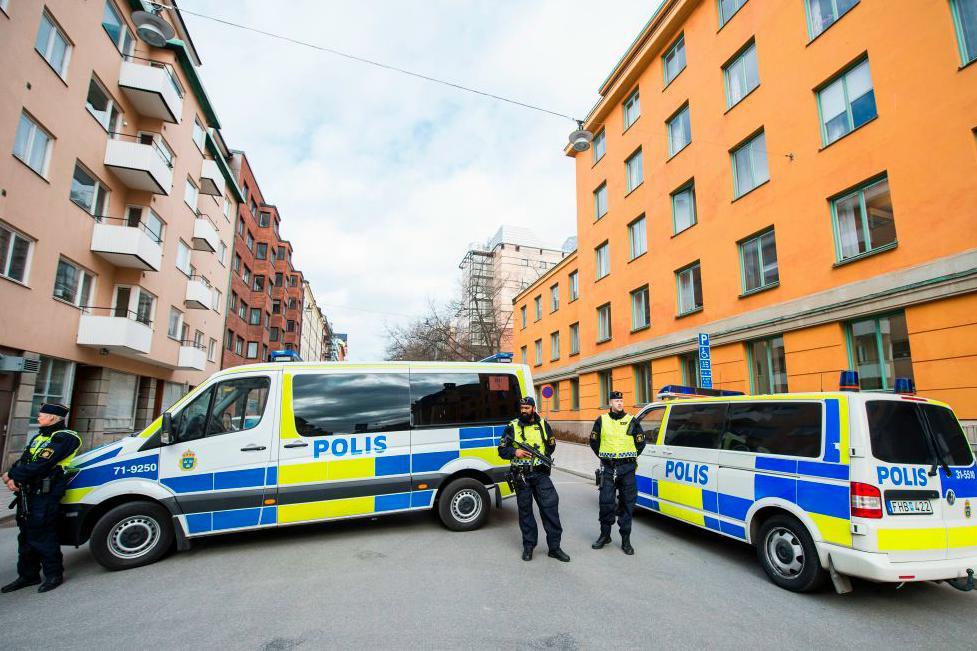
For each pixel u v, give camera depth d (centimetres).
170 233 1978
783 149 1219
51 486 473
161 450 550
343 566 509
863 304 979
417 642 347
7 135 1102
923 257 892
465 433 677
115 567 512
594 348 2169
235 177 3288
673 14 1634
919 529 404
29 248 1198
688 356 1548
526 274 5872
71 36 1329
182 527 539
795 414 482
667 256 1655
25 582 464
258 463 580
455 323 4338
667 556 552
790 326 1146
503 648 339
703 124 1512
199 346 2500
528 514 538
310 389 626
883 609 412
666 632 366
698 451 590
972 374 807
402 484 630
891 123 967
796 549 451
